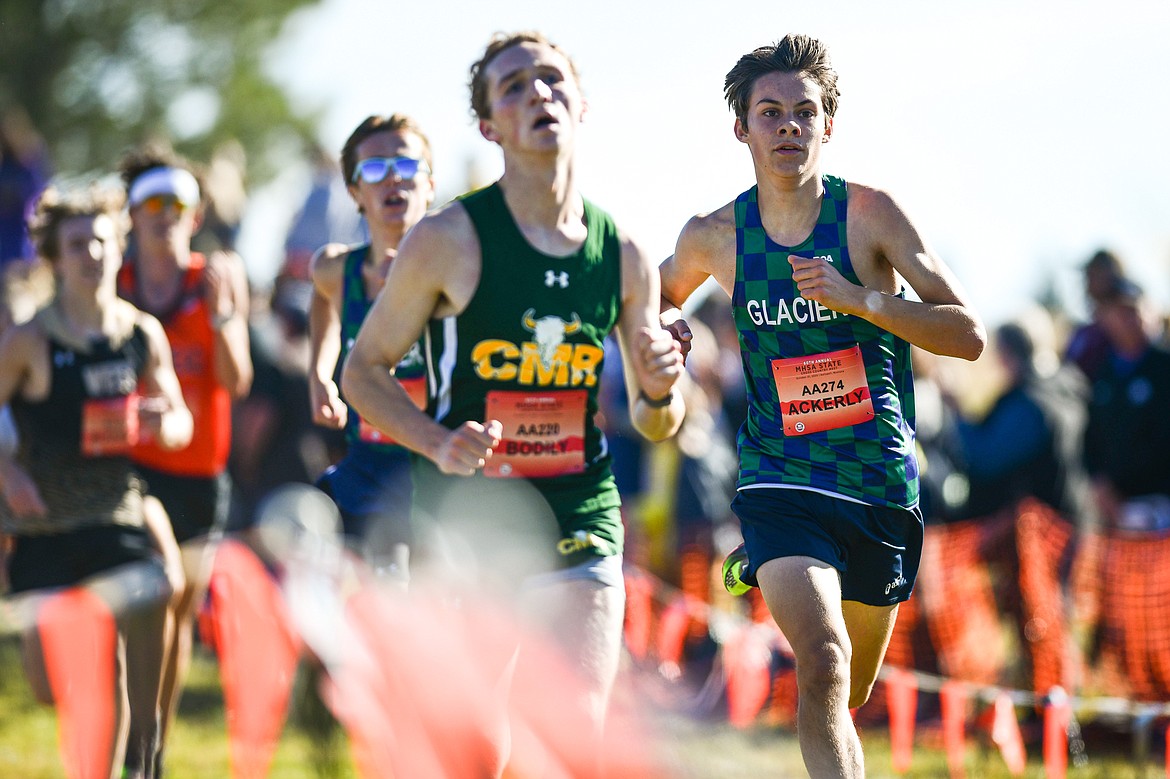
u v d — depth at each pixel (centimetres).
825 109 1316
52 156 8425
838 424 1316
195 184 1900
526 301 1222
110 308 1688
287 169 8981
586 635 1213
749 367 1364
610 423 2795
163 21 8762
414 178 1669
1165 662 2219
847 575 1334
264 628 1406
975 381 3138
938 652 2312
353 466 1614
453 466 1161
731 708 2292
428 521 1295
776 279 1321
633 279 1266
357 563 1377
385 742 1284
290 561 1368
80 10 8544
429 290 1220
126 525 1659
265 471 2773
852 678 1412
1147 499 2559
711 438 2744
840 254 1309
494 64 1215
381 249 1688
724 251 1351
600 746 1198
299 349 2861
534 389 1245
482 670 1260
